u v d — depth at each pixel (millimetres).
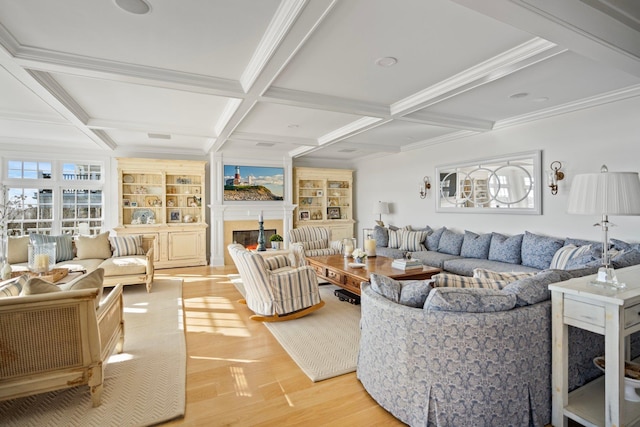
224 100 3947
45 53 2648
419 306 2066
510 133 4973
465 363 1810
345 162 9102
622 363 1690
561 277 2141
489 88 3592
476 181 5535
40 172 6309
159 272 6387
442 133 5805
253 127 5340
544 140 4547
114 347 2600
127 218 6867
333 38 2502
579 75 3252
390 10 2146
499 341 1820
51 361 2002
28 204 6207
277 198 7750
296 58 2842
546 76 3271
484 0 1782
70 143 6254
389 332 2027
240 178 7402
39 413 2066
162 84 3141
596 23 2145
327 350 2959
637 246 3314
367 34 2449
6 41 2436
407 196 7133
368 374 2250
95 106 4141
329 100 3816
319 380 2461
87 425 1957
